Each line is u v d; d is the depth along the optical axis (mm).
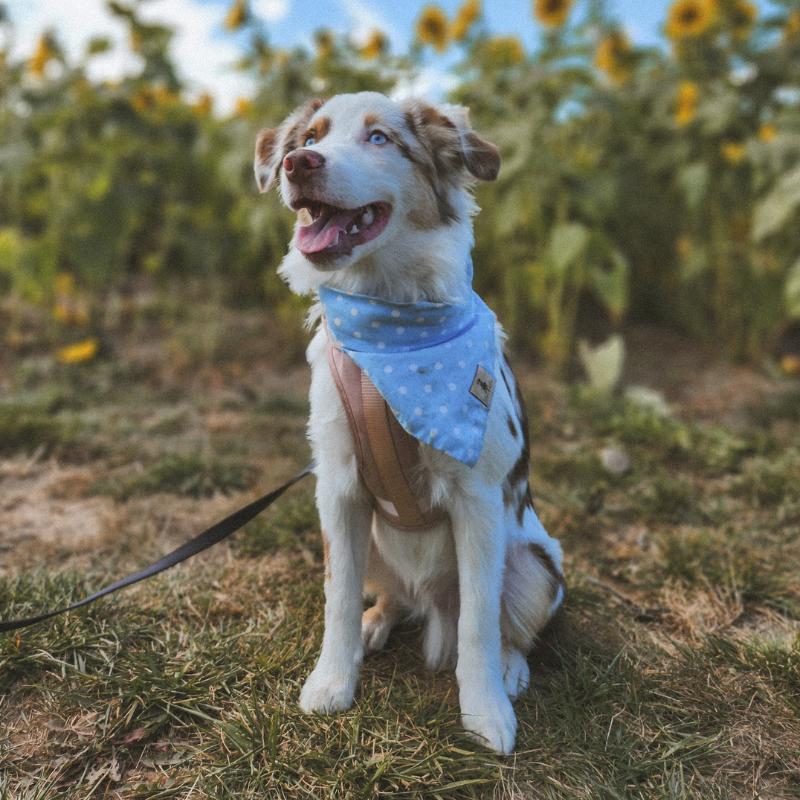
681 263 2131
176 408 1644
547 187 1777
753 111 2014
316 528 1084
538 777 665
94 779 648
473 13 1918
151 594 912
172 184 2119
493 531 718
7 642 779
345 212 705
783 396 1677
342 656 748
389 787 647
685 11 1937
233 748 678
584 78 1847
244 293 2344
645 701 755
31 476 1282
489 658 720
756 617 914
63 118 1886
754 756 688
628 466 1313
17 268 1892
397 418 693
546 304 1983
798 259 1825
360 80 1794
